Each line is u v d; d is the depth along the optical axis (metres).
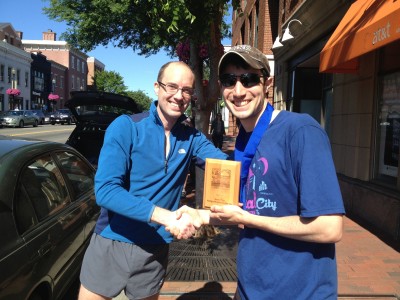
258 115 1.84
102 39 11.15
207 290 3.73
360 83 6.79
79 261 3.39
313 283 1.61
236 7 4.86
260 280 1.69
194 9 4.63
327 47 6.42
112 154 2.07
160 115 2.25
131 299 2.28
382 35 4.52
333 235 1.51
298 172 1.59
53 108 57.38
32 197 2.84
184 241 5.08
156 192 2.22
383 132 6.33
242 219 1.67
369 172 6.58
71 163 3.90
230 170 1.79
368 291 3.76
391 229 5.48
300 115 1.68
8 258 2.24
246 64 1.80
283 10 12.33
